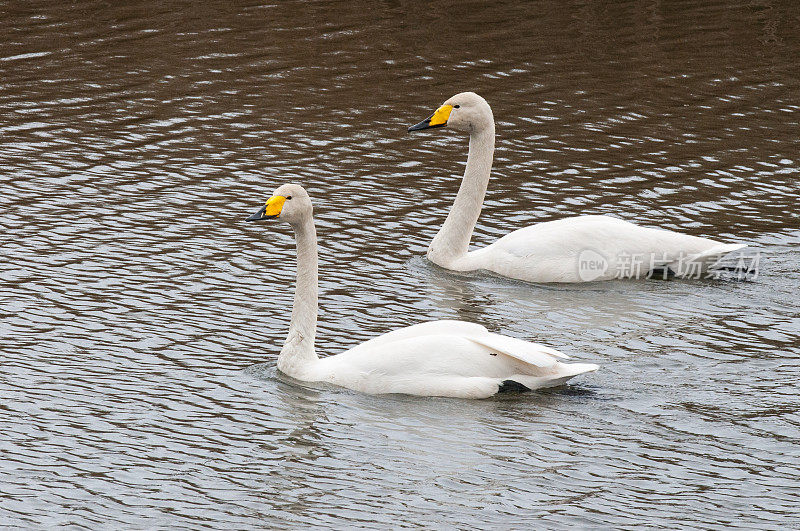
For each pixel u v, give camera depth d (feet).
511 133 82.79
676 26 104.63
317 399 49.75
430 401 49.57
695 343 55.36
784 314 58.75
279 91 88.63
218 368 52.42
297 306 51.57
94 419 48.01
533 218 70.90
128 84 89.10
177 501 42.73
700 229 69.05
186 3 106.73
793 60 97.35
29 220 67.51
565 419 48.19
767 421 48.14
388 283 62.13
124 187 72.90
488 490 43.34
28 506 42.22
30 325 55.57
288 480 44.06
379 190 74.08
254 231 67.87
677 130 83.97
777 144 81.92
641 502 42.68
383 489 43.45
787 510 42.32
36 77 89.51
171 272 61.98
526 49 97.96
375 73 92.22
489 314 58.85
